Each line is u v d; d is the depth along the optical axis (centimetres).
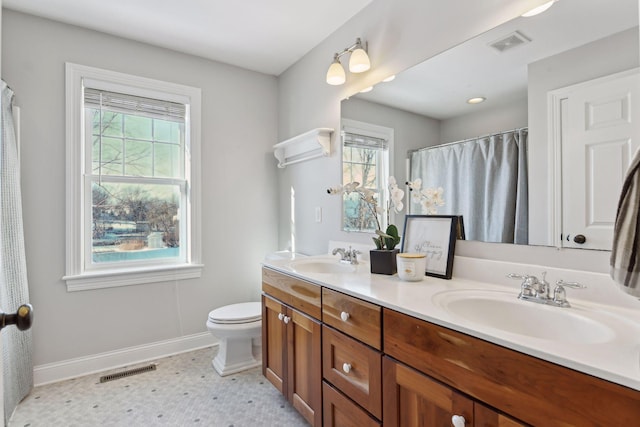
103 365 229
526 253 128
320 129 224
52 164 214
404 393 110
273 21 217
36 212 209
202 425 170
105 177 236
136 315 242
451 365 95
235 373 225
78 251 222
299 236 271
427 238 162
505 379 83
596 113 110
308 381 161
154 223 256
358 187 191
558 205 119
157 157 256
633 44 103
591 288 109
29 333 199
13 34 203
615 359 71
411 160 174
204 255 269
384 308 117
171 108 257
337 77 202
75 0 195
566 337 99
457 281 144
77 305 222
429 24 163
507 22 133
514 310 112
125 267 244
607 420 67
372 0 196
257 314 224
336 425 142
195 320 265
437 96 160
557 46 120
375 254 164
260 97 296
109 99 233
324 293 148
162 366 235
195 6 201
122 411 182
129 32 230
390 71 185
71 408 184
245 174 288
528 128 128
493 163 139
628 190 67
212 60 272
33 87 208
